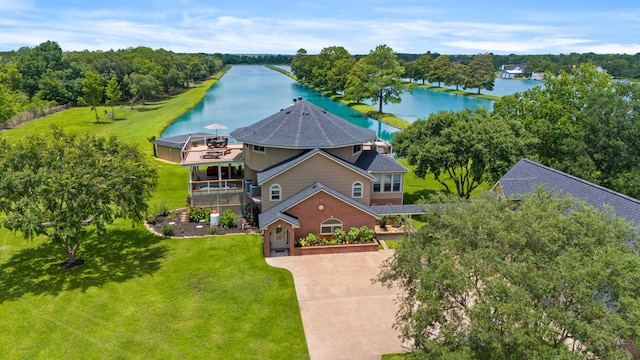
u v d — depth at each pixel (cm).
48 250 2720
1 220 2231
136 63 11994
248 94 13888
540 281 1110
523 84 18575
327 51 16000
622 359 984
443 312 1348
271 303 2138
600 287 1099
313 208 2723
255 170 3234
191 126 7831
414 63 17450
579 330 1030
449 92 14800
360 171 2961
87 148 2438
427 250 1456
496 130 3184
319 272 2453
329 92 13862
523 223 1283
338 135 3123
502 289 1104
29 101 9331
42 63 10806
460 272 1222
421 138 3459
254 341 1850
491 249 1247
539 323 1084
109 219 2345
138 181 2578
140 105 10431
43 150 2370
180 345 1811
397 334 1909
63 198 2189
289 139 3023
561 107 3594
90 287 2258
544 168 2702
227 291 2236
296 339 1870
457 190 3562
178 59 15412
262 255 2653
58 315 2009
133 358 1728
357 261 2592
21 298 2152
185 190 3925
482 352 1131
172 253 2667
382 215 2969
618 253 1123
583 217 1291
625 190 3052
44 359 1717
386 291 2261
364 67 9800
